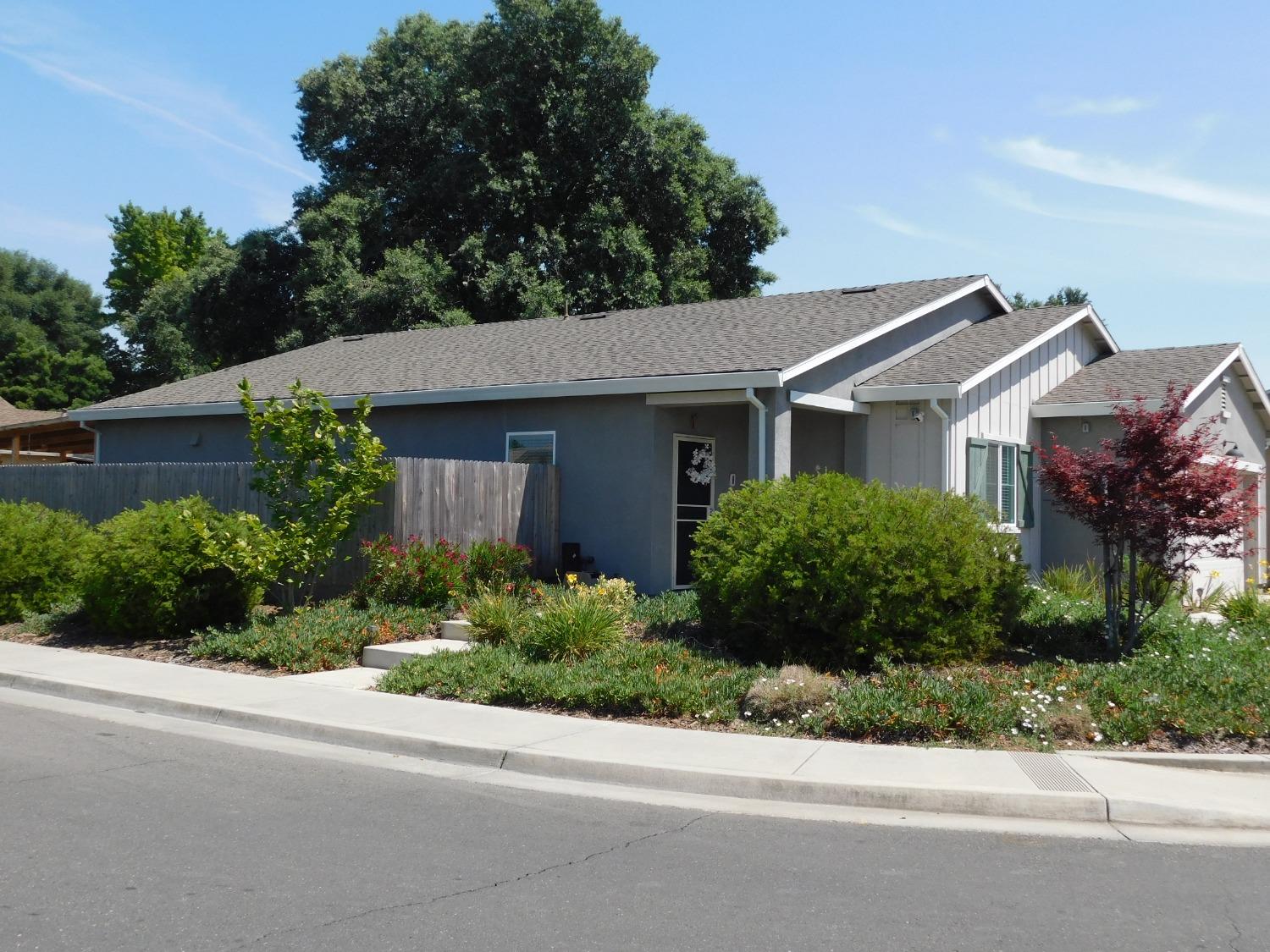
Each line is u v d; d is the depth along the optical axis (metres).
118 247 62.59
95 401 57.59
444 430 17.44
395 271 33.28
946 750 7.98
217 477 15.22
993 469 16.11
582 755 7.73
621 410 15.48
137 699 9.94
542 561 15.72
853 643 10.31
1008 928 4.84
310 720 8.85
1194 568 11.21
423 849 5.88
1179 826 6.62
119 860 5.58
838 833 6.35
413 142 38.56
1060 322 17.81
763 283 39.56
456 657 10.84
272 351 38.78
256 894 5.12
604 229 34.28
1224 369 18.30
